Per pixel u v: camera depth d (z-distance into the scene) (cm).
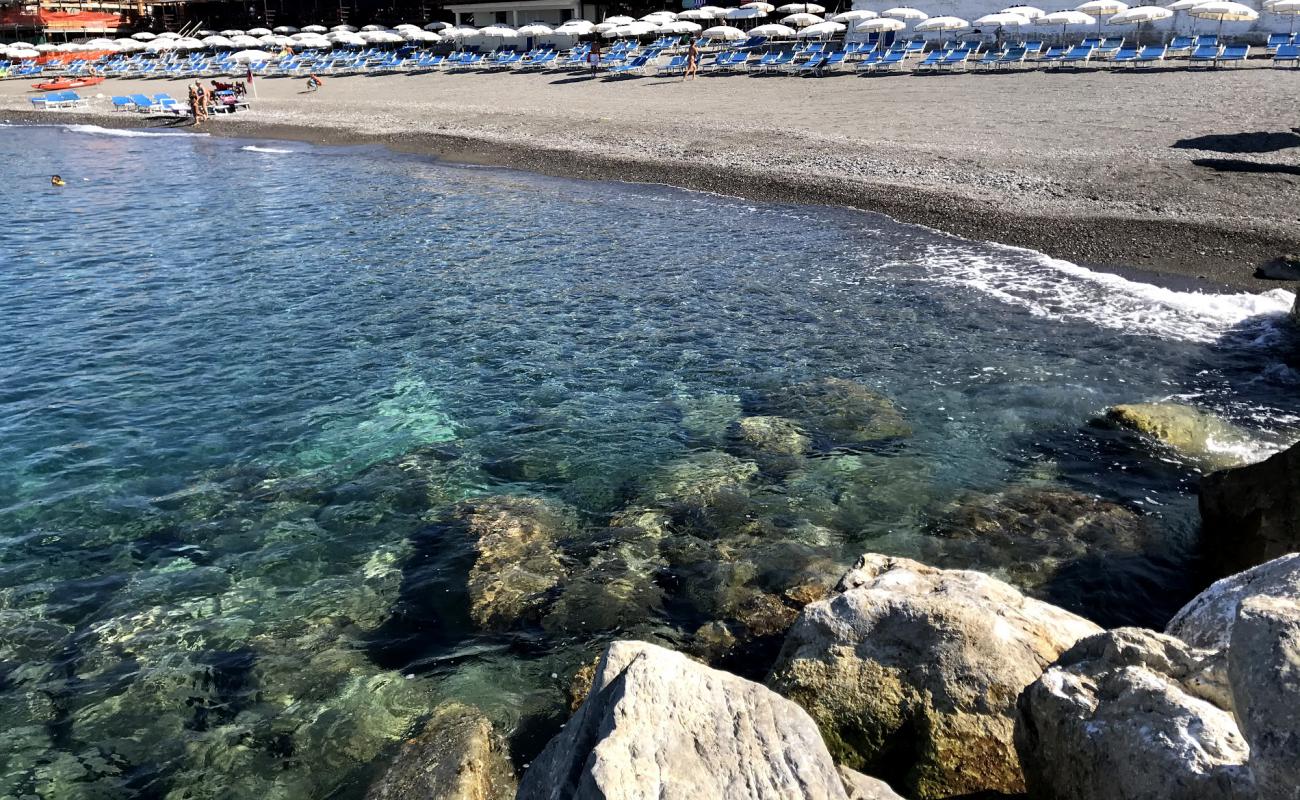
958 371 1062
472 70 5038
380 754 506
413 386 1070
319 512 788
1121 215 1625
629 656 411
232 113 4012
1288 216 1527
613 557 697
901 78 3572
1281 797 247
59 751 523
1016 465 838
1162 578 651
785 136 2623
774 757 343
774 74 3959
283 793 484
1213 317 1200
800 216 1875
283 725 534
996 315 1242
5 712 554
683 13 4988
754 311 1299
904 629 462
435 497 809
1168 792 299
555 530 742
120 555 730
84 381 1092
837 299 1337
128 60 6531
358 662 588
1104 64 3356
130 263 1634
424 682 565
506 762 491
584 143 2822
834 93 3350
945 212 1780
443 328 1266
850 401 978
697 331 1227
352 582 679
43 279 1530
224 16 7612
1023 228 1638
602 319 1286
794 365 1099
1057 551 686
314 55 5784
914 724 430
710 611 623
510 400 1025
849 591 500
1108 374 1037
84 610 658
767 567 677
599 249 1673
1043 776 369
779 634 588
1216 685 338
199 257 1673
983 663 435
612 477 841
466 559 697
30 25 7831
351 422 976
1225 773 283
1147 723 325
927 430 916
